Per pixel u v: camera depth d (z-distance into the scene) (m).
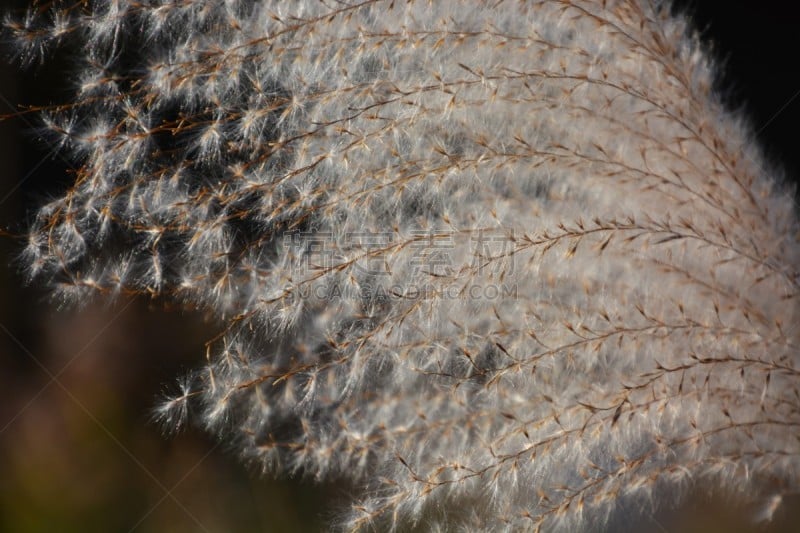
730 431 0.65
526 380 0.66
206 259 0.67
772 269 0.65
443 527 0.67
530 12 0.66
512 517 0.66
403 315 0.66
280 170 0.67
